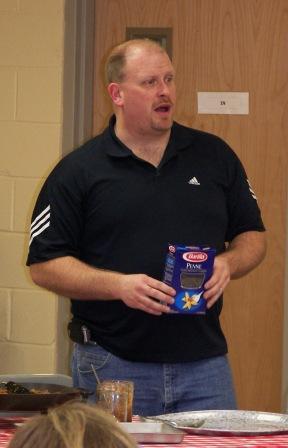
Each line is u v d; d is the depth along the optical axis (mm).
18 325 5508
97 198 3941
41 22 5422
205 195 4012
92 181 3949
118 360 3898
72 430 1449
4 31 5461
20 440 1468
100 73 5840
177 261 3518
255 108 5766
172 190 3959
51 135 5445
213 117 5797
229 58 5777
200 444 2773
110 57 4066
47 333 5477
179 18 5809
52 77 5426
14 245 5500
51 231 3965
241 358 5797
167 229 3910
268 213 5777
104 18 5848
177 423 3102
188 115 5805
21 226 5484
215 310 3969
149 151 3992
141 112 3898
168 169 3986
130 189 3928
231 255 4008
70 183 3980
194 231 3943
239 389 5801
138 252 3889
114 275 3736
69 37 5480
